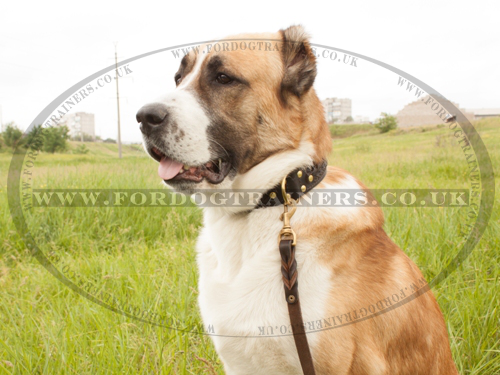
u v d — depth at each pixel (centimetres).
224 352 242
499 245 402
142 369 273
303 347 217
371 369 227
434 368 258
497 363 286
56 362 273
